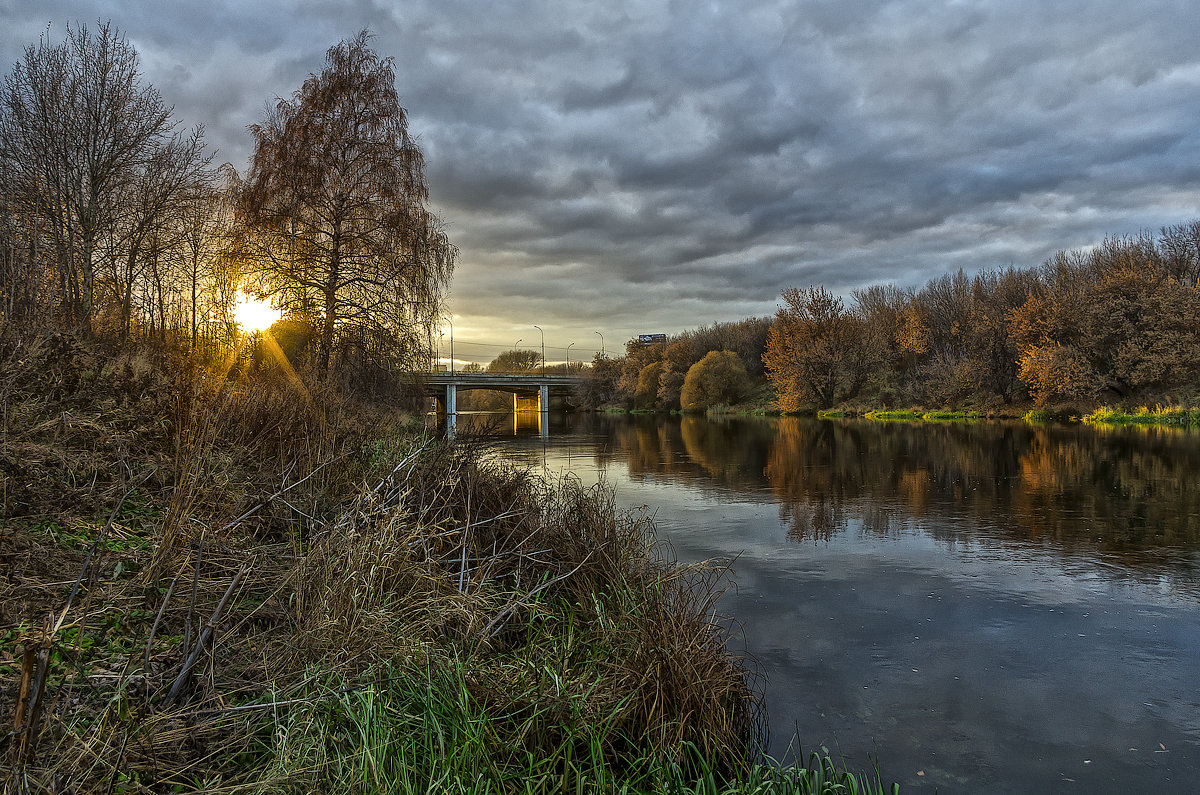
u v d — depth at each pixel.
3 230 8.60
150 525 4.52
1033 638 5.72
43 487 4.27
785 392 54.12
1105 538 9.11
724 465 18.39
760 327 72.00
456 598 4.47
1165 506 11.12
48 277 8.05
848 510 11.40
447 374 47.81
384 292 17.95
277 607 4.10
